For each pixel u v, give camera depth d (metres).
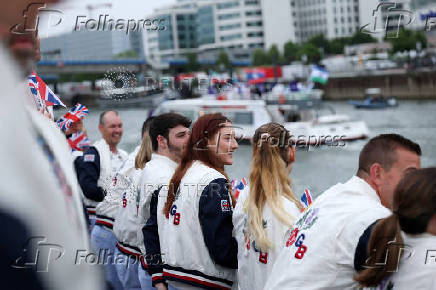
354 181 2.23
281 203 2.66
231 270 3.15
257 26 79.12
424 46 31.80
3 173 0.54
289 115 17.83
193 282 3.11
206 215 3.01
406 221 1.91
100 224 4.45
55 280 0.57
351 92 34.84
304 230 2.15
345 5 65.38
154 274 3.44
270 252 2.66
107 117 4.70
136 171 3.99
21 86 0.61
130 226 3.94
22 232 0.53
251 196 2.75
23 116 0.58
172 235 3.18
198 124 3.18
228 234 3.02
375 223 1.99
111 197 4.36
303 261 2.08
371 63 34.31
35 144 0.58
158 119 3.60
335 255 2.01
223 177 3.10
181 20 68.38
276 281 2.16
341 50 54.09
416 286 1.89
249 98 19.22
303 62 53.06
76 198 0.68
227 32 78.12
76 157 4.82
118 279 4.08
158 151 3.65
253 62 65.50
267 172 2.71
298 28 77.44
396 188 1.96
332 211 2.09
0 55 0.56
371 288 1.98
